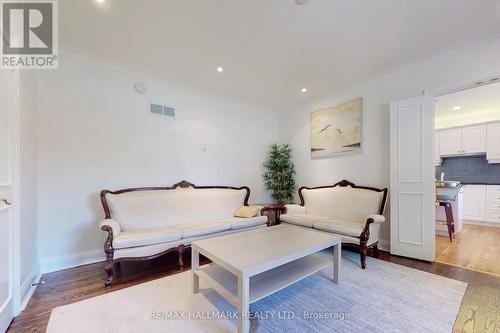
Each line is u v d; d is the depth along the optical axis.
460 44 2.57
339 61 2.94
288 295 1.98
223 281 1.81
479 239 3.77
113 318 1.64
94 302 1.86
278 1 1.92
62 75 2.65
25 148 2.04
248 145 4.60
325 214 3.67
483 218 4.98
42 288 2.10
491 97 4.11
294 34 2.38
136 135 3.19
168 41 2.49
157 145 3.38
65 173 2.65
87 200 2.78
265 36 2.41
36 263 2.36
